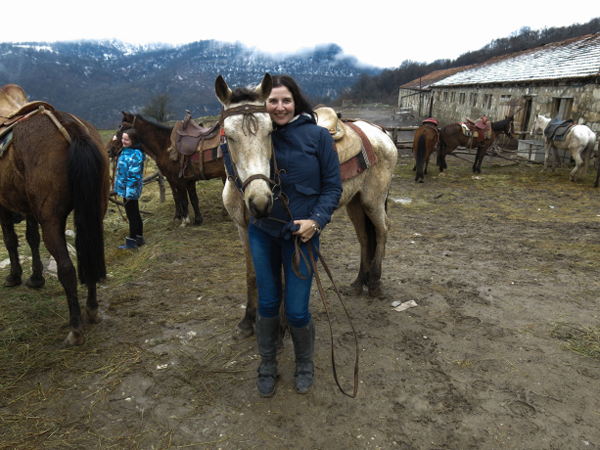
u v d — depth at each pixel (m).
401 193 7.91
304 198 1.86
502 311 3.08
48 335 2.73
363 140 2.81
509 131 10.68
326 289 3.52
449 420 1.97
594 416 1.97
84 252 2.38
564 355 2.49
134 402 2.12
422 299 3.30
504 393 2.15
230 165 1.93
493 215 6.23
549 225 5.59
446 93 26.41
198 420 2.00
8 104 3.16
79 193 2.26
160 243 4.79
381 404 2.09
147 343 2.66
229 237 5.05
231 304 3.23
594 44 14.07
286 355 2.54
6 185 2.61
